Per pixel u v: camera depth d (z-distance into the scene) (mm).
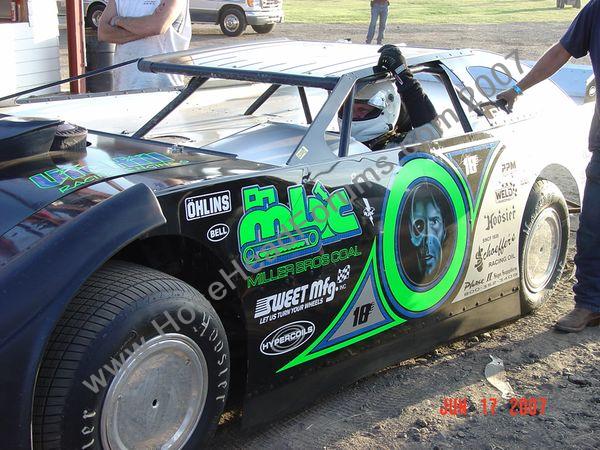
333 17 25906
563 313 4500
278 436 3135
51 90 9625
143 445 2580
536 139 4172
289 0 34062
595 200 4082
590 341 4133
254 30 21594
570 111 4559
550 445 3125
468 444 3111
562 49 4070
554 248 4473
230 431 3150
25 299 2281
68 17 9055
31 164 2869
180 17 6641
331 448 3051
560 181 4578
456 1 34031
